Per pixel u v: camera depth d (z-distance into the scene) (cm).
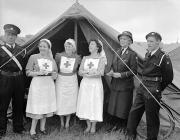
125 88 626
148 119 554
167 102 712
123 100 627
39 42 625
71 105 632
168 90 745
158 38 547
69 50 630
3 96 582
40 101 597
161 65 540
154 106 546
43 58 611
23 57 600
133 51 628
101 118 615
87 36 663
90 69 621
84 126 682
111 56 661
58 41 755
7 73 579
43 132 624
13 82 584
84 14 645
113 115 634
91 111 616
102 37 633
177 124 668
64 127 663
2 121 595
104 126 677
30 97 602
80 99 629
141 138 617
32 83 603
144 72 557
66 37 739
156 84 546
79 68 639
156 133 559
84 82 629
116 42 657
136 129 609
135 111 575
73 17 647
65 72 630
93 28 660
